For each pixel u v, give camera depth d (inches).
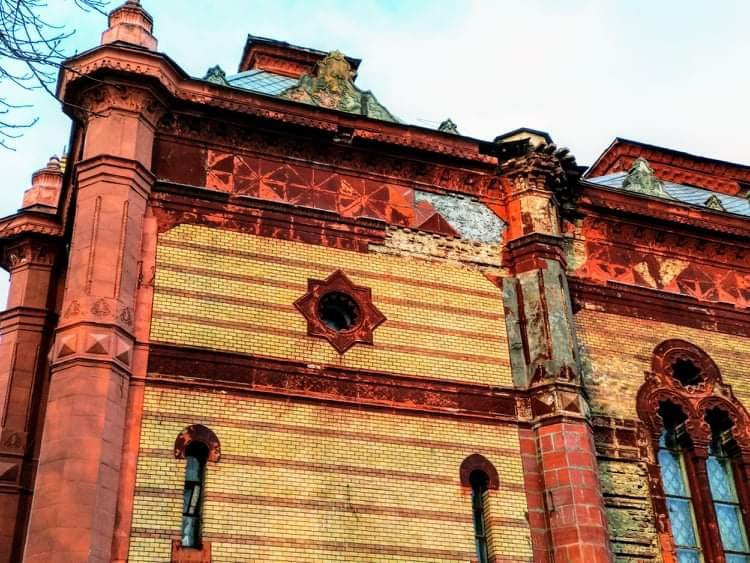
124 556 541.3
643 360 784.9
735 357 828.0
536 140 791.7
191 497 580.7
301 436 619.8
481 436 671.8
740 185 1275.8
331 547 592.7
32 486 769.6
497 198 791.1
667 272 845.2
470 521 639.1
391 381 665.0
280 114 718.5
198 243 660.1
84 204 633.6
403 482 632.4
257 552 572.4
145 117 674.8
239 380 620.7
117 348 583.8
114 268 608.7
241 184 700.0
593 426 728.3
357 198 737.0
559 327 721.0
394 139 750.5
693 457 758.5
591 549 630.5
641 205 846.5
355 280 699.4
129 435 575.5
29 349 831.1
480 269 749.3
